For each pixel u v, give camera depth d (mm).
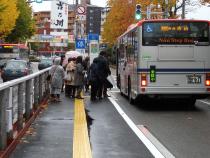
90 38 38125
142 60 17688
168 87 17672
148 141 11070
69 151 9602
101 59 21969
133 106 19219
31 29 93000
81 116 15344
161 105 19703
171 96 17969
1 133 8922
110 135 11844
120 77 25375
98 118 15234
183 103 20562
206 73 17781
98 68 21938
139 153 9648
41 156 9117
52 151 9602
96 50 37938
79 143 10500
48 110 17094
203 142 11117
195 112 17266
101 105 19516
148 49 17688
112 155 9367
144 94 17688
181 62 17703
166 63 17672
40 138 11125
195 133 12414
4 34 70375
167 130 12883
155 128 13227
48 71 22672
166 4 47250
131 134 12070
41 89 18500
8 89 9641
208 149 10266
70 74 22531
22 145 10242
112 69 68750
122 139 11281
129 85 20656
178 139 11492
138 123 14195
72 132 12055
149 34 17703
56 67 20219
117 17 63031
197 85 17734
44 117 15078
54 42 106938
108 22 66312
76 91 24219
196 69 17719
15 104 10781
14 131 10719
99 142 10828
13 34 87938
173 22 17750
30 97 13828
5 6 61844
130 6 62250
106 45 68500
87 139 11047
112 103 20438
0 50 55500
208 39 17797
